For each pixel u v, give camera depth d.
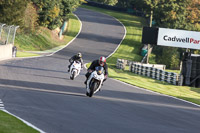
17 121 28.17
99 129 28.88
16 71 81.94
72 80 78.56
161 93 81.50
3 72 76.31
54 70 98.62
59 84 67.62
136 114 41.03
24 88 55.22
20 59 124.00
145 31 149.88
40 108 37.19
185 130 33.25
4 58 116.25
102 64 52.88
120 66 157.50
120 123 32.94
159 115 42.62
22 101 40.88
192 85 128.25
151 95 72.38
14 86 56.19
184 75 128.50
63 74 90.50
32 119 30.47
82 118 33.59
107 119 34.62
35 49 191.12
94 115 36.41
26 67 95.88
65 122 30.52
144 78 130.88
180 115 45.25
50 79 74.50
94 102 47.75
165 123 36.47
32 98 44.41
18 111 33.78
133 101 56.59
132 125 32.53
